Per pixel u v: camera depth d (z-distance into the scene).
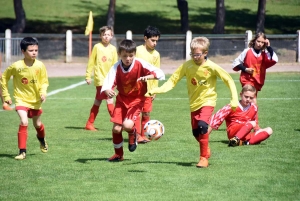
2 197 17.42
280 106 38.47
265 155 22.91
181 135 28.22
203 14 133.88
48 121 33.97
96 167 21.25
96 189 18.14
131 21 126.75
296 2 144.00
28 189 18.28
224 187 18.11
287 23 128.25
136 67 20.81
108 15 103.25
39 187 18.52
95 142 26.77
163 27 123.00
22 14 107.19
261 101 41.41
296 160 21.94
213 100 20.67
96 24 124.31
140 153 23.83
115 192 17.75
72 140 27.41
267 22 128.12
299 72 67.44
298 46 80.06
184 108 38.94
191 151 24.12
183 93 48.06
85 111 38.41
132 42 20.44
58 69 75.31
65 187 18.45
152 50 27.88
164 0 143.62
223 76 20.06
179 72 20.80
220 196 17.12
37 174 20.30
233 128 25.19
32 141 27.22
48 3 135.75
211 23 127.44
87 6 136.75
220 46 80.25
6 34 81.06
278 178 19.14
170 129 30.12
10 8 131.50
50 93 48.66
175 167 20.98
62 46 82.75
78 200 16.97
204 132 20.38
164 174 19.92
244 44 80.25
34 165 21.77
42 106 40.84
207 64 20.25
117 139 21.86
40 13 128.88
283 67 75.00
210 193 17.45
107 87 20.75
